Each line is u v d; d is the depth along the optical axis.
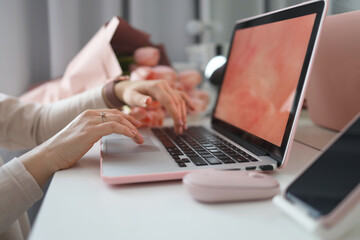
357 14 0.62
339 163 0.33
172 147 0.59
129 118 0.60
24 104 0.84
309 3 0.53
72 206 0.39
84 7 1.41
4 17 1.26
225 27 1.45
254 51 0.68
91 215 0.37
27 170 0.51
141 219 0.36
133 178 0.44
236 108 0.71
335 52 0.69
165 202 0.40
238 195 0.39
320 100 0.77
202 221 0.35
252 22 0.72
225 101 0.78
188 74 1.06
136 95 0.72
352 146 0.33
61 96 0.99
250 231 0.33
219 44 1.27
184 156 0.53
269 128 0.56
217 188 0.38
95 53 0.91
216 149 0.58
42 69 1.39
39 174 0.51
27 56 1.33
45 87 1.10
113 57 0.87
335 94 0.71
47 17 1.37
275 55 0.59
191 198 0.41
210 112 1.09
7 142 0.82
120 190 0.44
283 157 0.49
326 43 0.71
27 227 0.80
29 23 1.34
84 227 0.34
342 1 0.75
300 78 0.51
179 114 0.72
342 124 0.72
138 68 0.96
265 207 0.39
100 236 0.32
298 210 0.33
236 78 0.74
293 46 0.55
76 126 0.55
